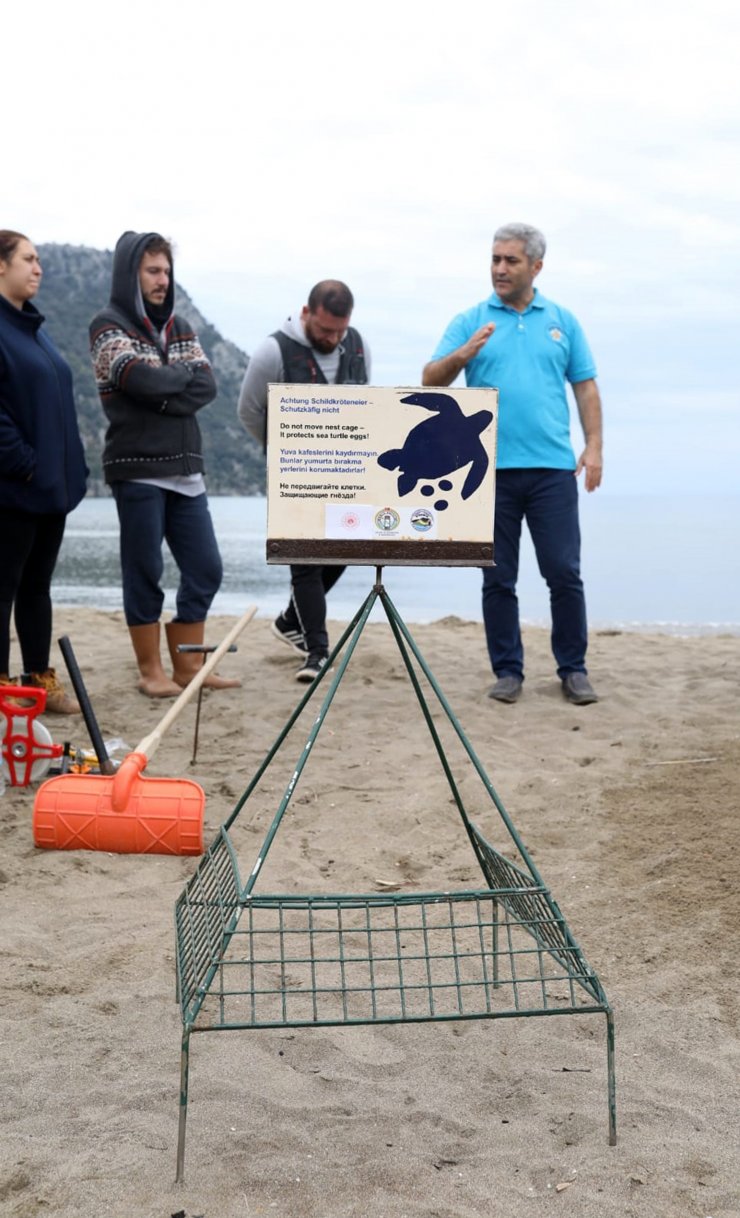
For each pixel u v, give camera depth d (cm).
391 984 345
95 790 457
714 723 644
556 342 675
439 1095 284
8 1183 246
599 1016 322
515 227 662
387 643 905
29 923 382
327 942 373
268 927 384
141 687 712
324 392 293
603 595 1565
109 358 662
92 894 411
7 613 608
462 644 904
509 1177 250
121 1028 313
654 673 793
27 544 604
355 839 471
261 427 720
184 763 574
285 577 1775
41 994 331
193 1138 263
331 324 683
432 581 1833
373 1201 241
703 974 342
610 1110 262
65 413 607
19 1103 276
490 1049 307
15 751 531
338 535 296
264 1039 310
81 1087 284
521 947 371
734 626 1238
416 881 426
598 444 701
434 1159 257
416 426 295
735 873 411
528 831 476
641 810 490
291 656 823
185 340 698
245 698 704
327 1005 332
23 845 459
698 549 2603
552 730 632
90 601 1455
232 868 301
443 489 297
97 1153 256
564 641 699
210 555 715
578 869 430
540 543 684
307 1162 255
